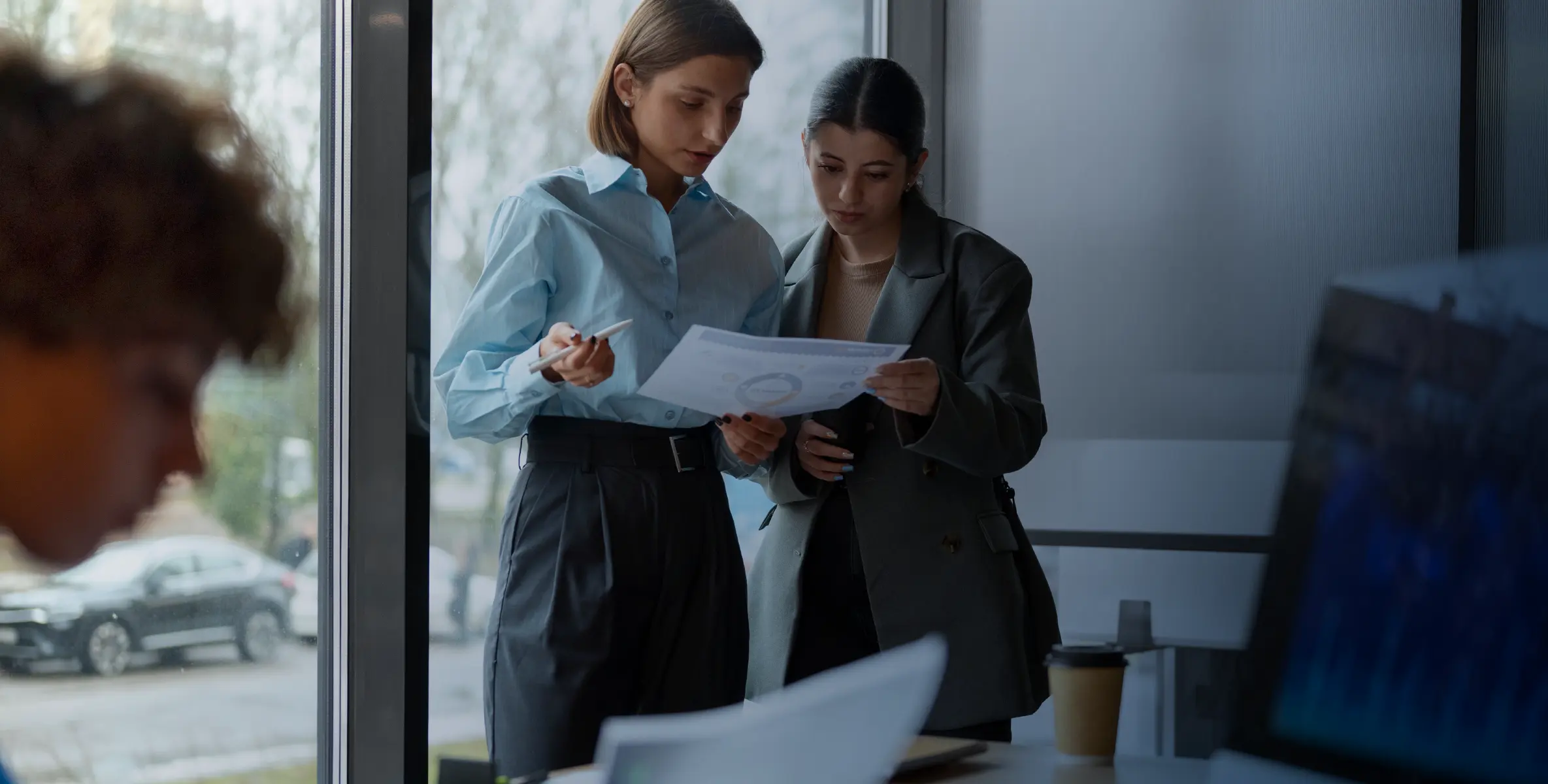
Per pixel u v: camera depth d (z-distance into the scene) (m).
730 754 0.52
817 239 2.00
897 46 2.93
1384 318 2.47
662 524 1.65
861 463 1.86
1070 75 2.79
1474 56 2.40
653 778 0.52
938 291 1.86
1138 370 2.70
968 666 1.80
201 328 0.44
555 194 1.74
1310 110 2.56
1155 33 2.70
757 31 2.88
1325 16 2.54
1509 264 2.37
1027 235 2.83
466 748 2.45
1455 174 2.42
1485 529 2.35
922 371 1.68
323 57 2.04
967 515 1.84
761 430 1.66
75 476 0.43
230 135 0.46
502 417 1.61
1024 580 1.87
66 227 0.42
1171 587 2.61
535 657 1.60
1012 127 2.85
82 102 0.43
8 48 0.43
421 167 1.37
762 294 1.93
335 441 1.61
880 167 1.87
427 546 1.40
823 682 0.53
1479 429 2.37
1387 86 2.49
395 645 1.38
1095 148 2.76
